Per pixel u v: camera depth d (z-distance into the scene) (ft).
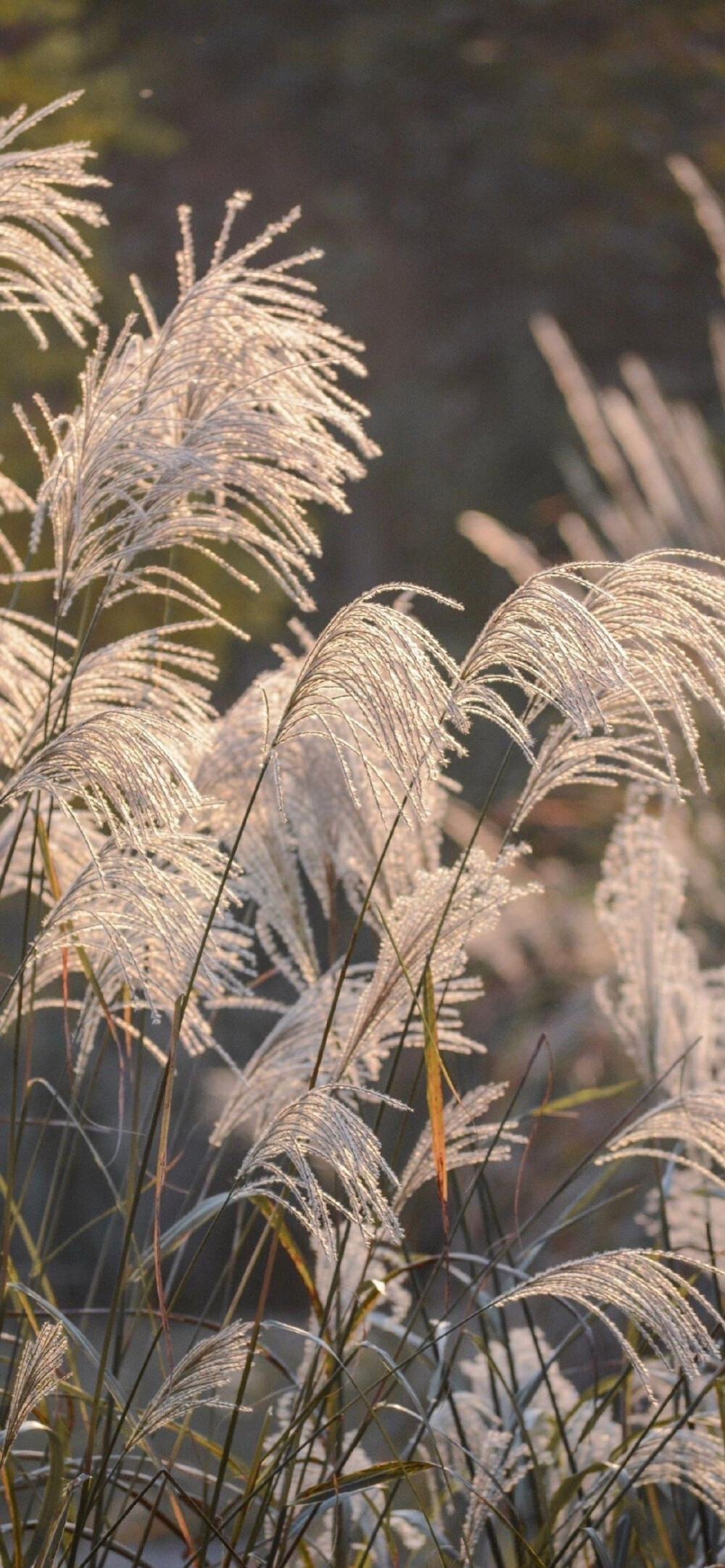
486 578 43.14
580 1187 14.69
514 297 47.19
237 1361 7.41
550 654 7.16
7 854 8.23
